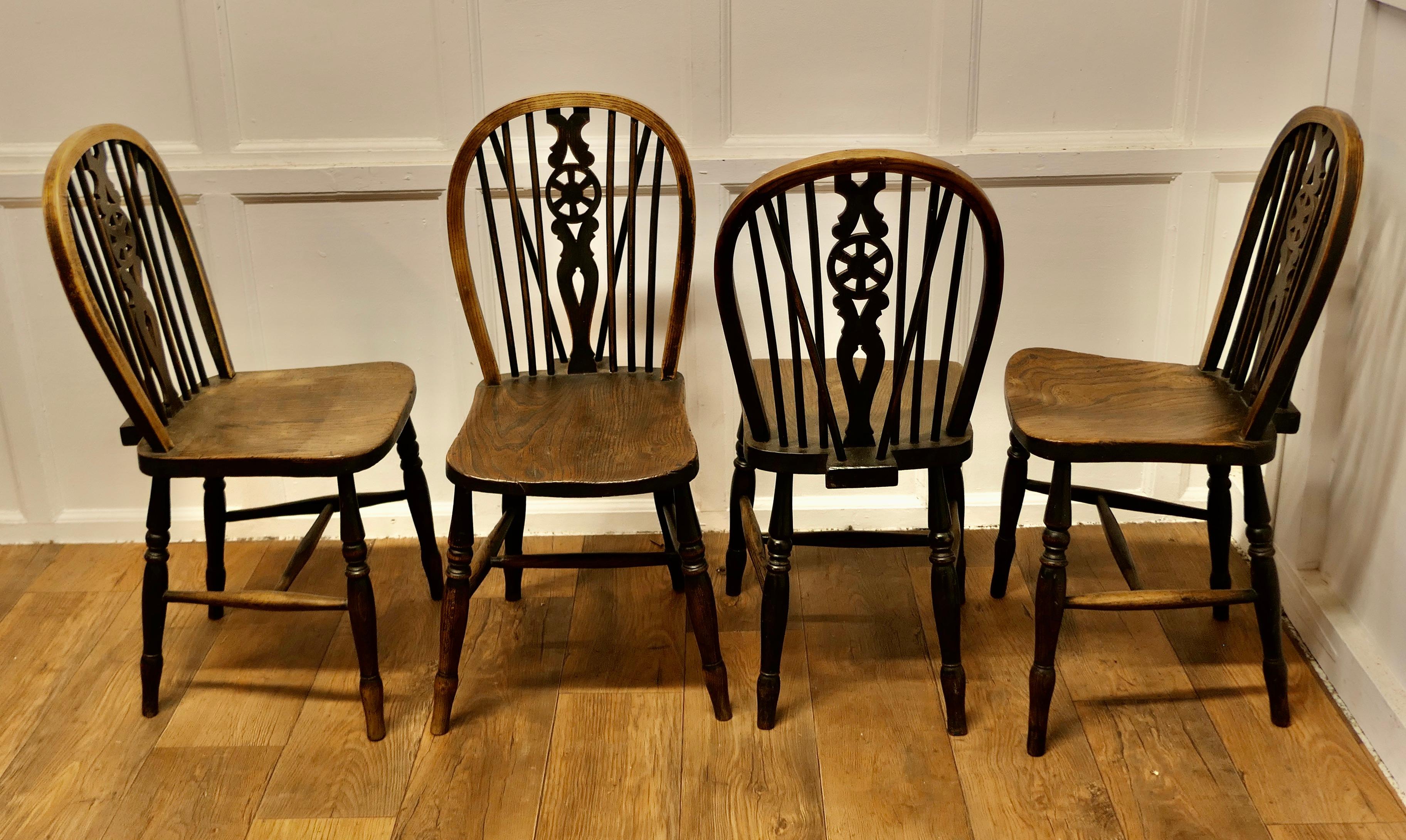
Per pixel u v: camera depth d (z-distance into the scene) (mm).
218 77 2141
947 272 2285
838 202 2236
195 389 1961
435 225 2242
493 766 1732
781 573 1729
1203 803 1629
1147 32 2146
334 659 2025
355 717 1862
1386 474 1797
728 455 2412
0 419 2355
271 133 2193
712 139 2205
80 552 2424
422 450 2414
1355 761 1712
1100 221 2248
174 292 2154
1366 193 1877
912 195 2223
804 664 1984
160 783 1708
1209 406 1778
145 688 1850
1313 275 1489
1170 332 2309
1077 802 1636
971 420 2404
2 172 2176
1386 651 1789
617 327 2328
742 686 1925
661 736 1797
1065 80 2180
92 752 1778
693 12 2117
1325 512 2035
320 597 1766
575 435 1778
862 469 1623
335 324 2309
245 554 2402
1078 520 2459
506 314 2014
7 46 2121
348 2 2115
